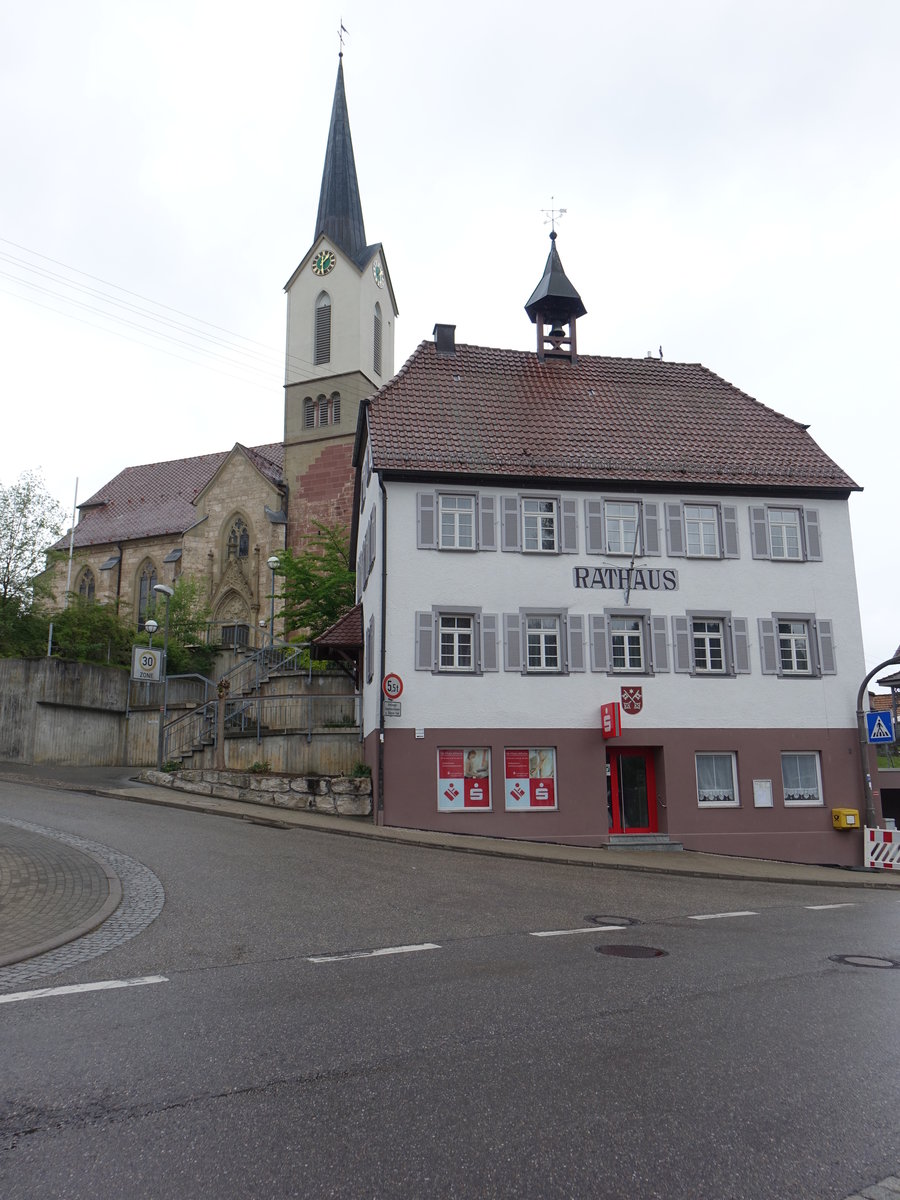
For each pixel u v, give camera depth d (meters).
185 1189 4.27
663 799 24.25
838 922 13.12
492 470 24.69
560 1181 4.42
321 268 53.38
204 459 63.25
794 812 24.62
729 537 25.84
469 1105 5.32
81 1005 7.38
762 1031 6.96
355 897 13.04
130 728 32.41
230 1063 5.97
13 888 12.18
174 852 15.71
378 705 23.14
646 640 24.81
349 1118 5.09
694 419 28.41
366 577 27.95
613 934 11.33
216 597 51.84
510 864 18.61
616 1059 6.20
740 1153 4.78
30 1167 4.46
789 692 25.19
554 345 30.75
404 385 27.30
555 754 23.81
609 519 25.50
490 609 24.11
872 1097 5.59
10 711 28.77
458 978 8.52
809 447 27.92
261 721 26.70
